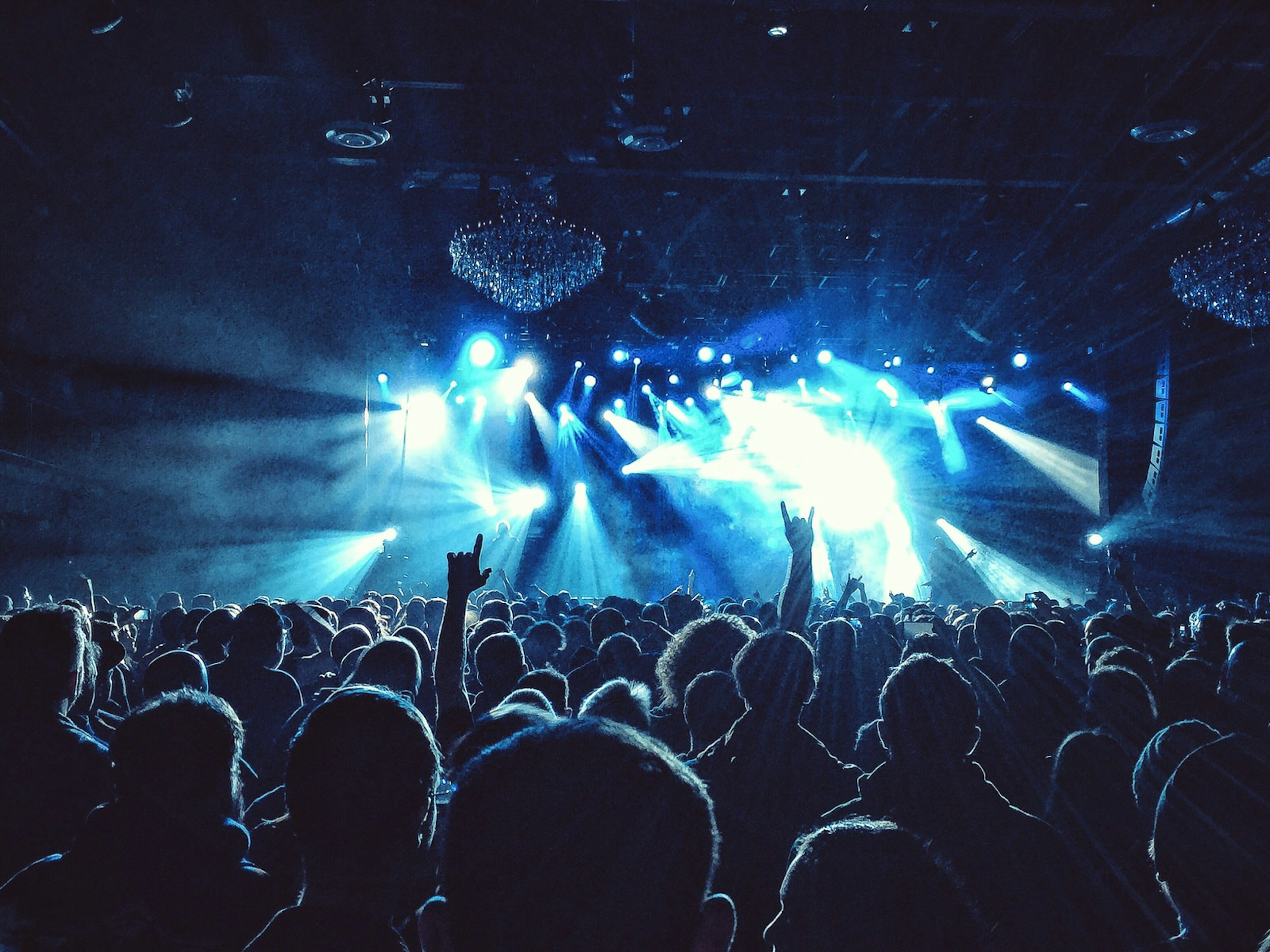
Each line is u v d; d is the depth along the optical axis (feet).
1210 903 8.50
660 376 79.30
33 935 7.61
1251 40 32.68
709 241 51.98
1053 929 8.21
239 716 15.16
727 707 12.14
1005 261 53.01
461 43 33.65
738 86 34.99
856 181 41.83
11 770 10.02
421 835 6.77
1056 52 34.09
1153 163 40.70
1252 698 13.75
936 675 9.15
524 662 15.55
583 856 3.83
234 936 7.92
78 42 31.40
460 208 48.19
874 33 33.50
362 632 20.81
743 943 9.73
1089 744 10.29
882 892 5.77
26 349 44.52
